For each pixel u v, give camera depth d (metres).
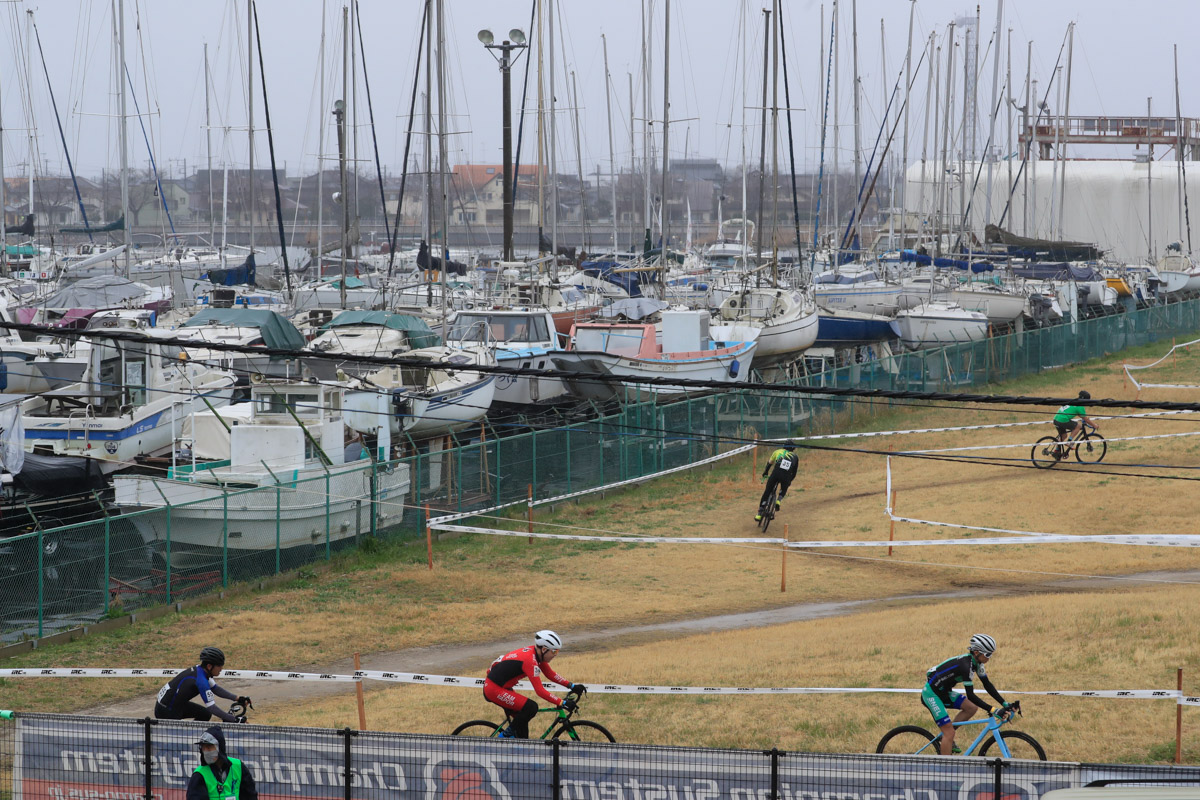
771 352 121.12
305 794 28.69
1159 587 60.31
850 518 81.12
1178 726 34.22
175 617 59.03
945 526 77.12
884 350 139.00
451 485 79.06
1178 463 90.38
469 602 63.06
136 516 59.53
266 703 46.34
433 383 89.00
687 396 104.94
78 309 113.00
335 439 73.50
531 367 102.50
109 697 47.28
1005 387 132.38
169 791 29.08
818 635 52.09
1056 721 37.75
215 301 124.31
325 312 112.75
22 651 52.78
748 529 79.31
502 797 28.03
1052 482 87.69
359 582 66.25
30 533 54.69
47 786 29.69
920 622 52.53
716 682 43.84
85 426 71.50
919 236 176.00
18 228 162.00
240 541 64.44
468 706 43.06
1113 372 140.62
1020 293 156.25
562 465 86.50
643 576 68.44
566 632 57.88
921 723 37.50
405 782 28.34
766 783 27.31
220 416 71.75
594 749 27.69
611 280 159.12
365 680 49.91
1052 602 55.06
